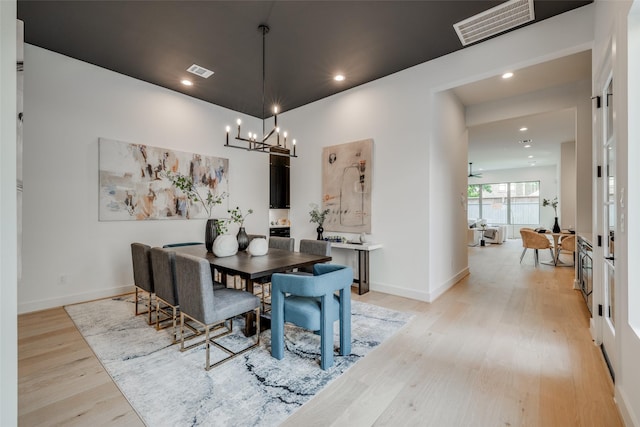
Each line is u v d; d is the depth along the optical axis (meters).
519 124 5.91
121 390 1.90
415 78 3.76
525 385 1.96
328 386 1.95
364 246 3.92
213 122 4.96
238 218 3.77
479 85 4.14
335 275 2.24
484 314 3.25
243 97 4.71
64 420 1.63
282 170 5.56
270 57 3.52
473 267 5.93
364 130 4.29
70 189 3.53
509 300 3.74
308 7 2.66
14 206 0.88
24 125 3.24
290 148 5.31
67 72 3.50
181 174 4.50
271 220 5.88
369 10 2.71
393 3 2.62
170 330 2.83
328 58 3.56
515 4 2.65
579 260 4.07
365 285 4.10
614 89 1.81
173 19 2.83
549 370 2.13
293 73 3.93
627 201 1.62
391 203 4.01
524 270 5.62
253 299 2.50
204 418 1.65
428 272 3.68
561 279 4.86
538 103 4.34
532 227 11.53
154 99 4.24
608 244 2.29
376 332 2.78
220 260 2.76
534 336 2.70
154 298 3.75
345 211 4.49
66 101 3.50
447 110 4.19
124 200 3.94
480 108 4.85
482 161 10.30
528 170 11.62
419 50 3.40
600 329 2.46
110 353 2.38
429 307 3.48
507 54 3.09
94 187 3.70
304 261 2.69
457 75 3.42
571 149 7.41
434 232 3.82
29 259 3.27
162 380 2.01
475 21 2.89
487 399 1.82
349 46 3.31
